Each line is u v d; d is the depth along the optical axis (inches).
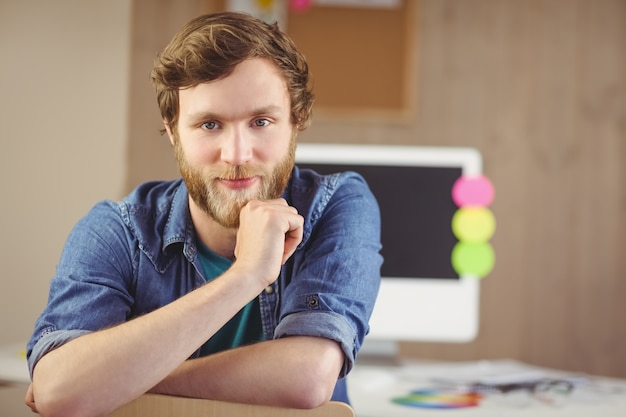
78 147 107.7
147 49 112.0
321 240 46.6
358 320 43.6
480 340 112.8
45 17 107.7
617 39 114.0
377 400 63.6
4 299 106.8
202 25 42.3
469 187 83.0
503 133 113.1
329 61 113.0
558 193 113.4
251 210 41.9
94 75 108.0
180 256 47.6
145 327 38.2
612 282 113.3
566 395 66.7
